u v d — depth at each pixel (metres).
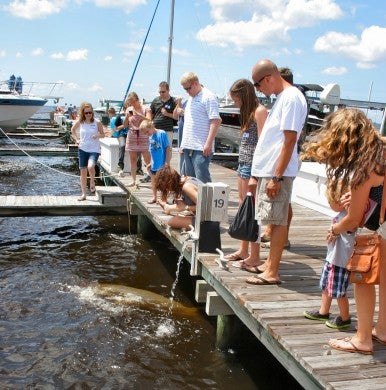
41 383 3.89
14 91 24.45
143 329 4.87
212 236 4.86
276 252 4.00
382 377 2.74
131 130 8.18
